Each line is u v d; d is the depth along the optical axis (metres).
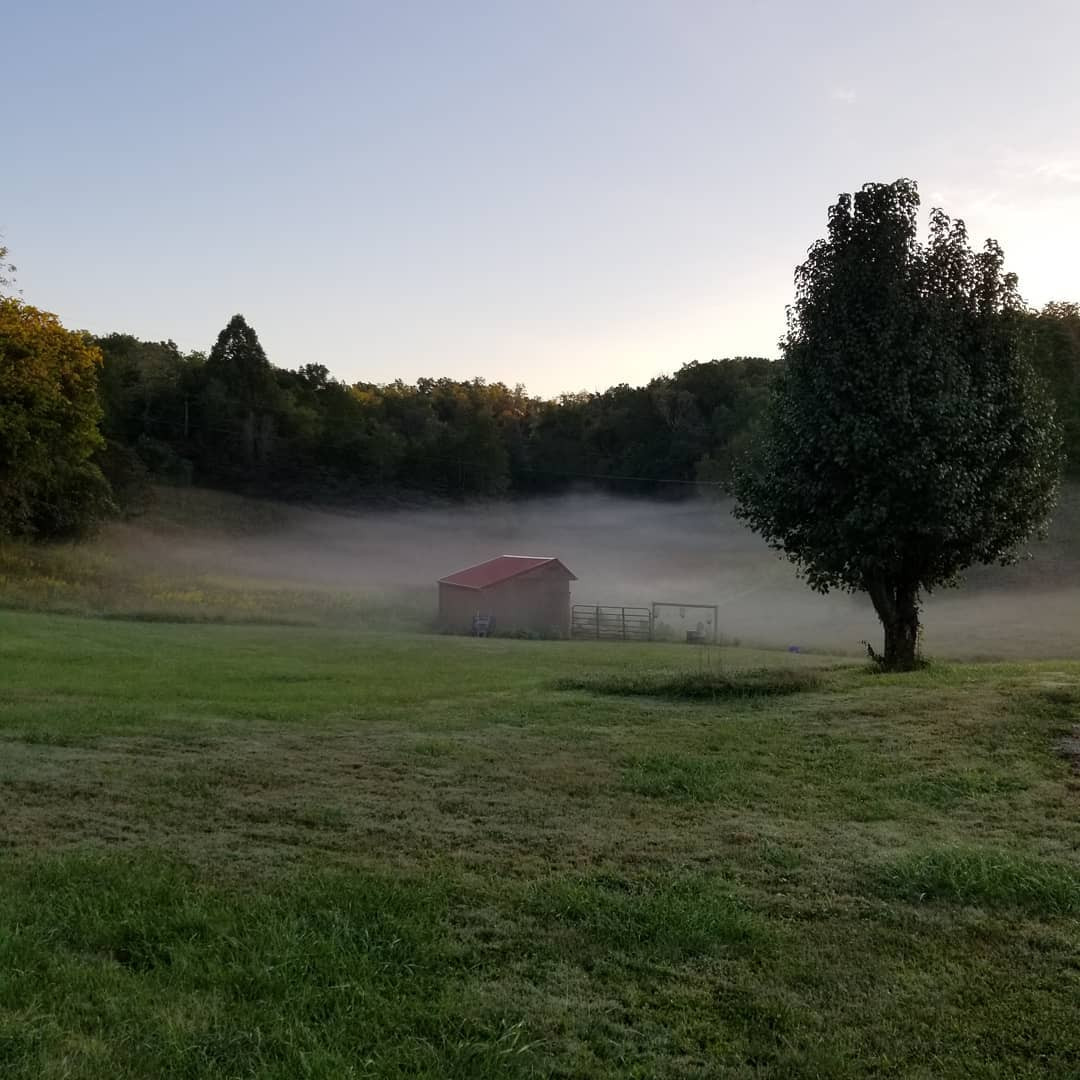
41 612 32.59
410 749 9.62
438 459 92.12
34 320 42.69
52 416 43.84
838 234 15.55
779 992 4.32
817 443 14.88
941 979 4.47
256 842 6.50
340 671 18.53
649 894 5.49
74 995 4.09
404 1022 3.95
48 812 7.12
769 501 15.93
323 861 6.08
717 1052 3.80
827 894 5.59
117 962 4.51
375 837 6.65
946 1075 3.65
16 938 4.55
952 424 14.09
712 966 4.59
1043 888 5.48
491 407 111.88
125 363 81.31
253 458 83.44
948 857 5.95
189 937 4.75
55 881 5.48
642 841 6.59
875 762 8.73
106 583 41.91
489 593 40.72
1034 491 15.61
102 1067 3.49
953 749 8.98
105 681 15.38
